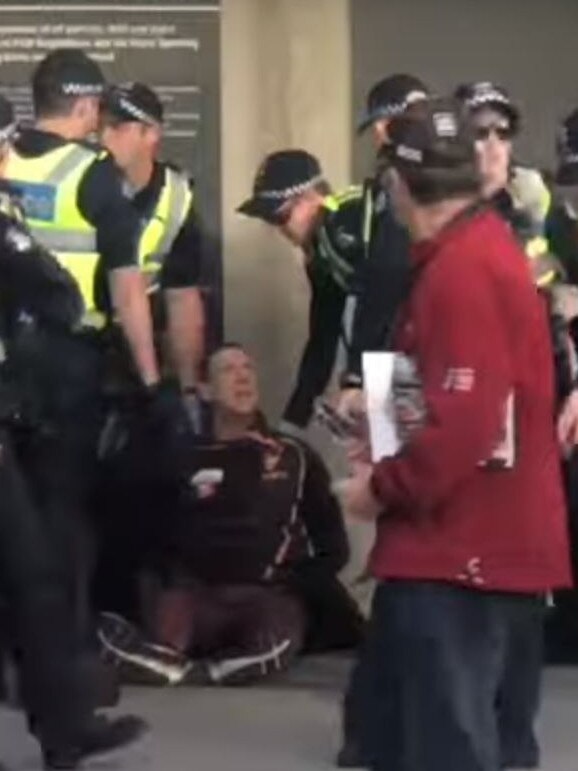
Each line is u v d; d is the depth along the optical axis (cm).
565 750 678
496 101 646
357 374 656
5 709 709
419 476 480
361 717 553
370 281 652
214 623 762
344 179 838
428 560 491
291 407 771
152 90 791
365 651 545
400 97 703
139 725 662
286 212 743
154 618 760
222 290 833
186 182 767
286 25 833
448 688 492
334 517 775
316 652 787
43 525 634
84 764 655
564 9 838
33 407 627
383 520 500
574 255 741
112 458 726
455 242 488
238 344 812
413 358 490
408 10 838
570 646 784
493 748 498
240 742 695
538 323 494
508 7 838
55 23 821
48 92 682
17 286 626
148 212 757
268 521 764
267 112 834
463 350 479
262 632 762
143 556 756
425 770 493
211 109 831
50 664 636
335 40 837
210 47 830
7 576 628
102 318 687
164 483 751
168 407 746
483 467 488
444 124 494
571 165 748
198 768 665
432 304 484
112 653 754
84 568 657
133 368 696
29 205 676
